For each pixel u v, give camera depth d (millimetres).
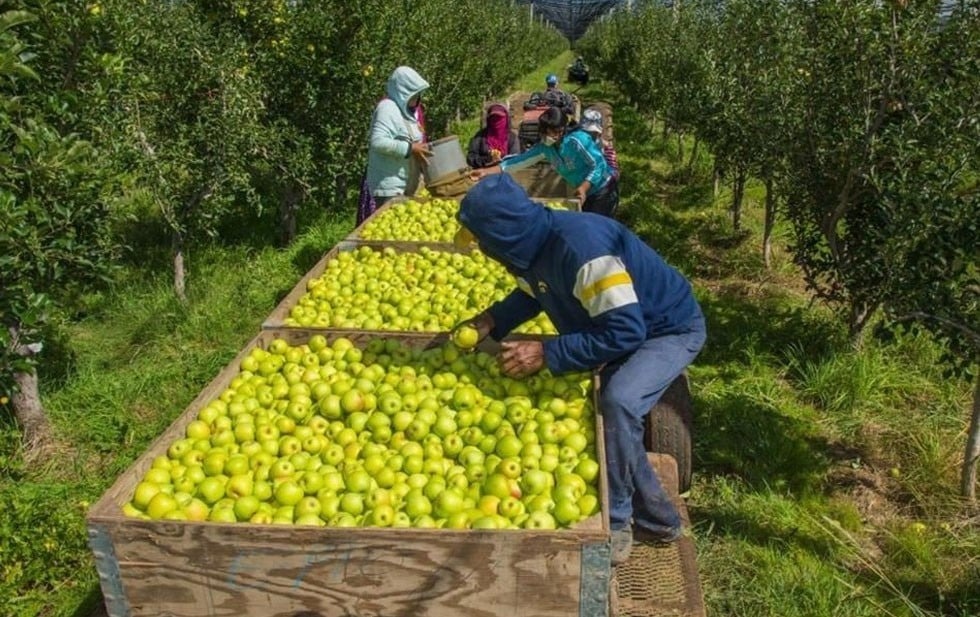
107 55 5066
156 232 9289
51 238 4551
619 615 3098
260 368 3775
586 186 7484
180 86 7348
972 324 4270
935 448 4848
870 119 5391
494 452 3043
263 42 8875
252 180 10227
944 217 4410
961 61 4836
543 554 2285
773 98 6703
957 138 4570
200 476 2807
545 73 47812
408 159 7500
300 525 2301
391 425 3234
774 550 4105
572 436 3043
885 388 5703
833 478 4789
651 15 20750
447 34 15367
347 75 9328
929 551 4035
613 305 2832
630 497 3201
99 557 2369
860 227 5883
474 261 5527
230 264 8531
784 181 6766
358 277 5117
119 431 5328
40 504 4305
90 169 4621
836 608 3682
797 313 6988
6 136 4375
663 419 4188
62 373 6086
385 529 2281
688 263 8859
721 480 4746
